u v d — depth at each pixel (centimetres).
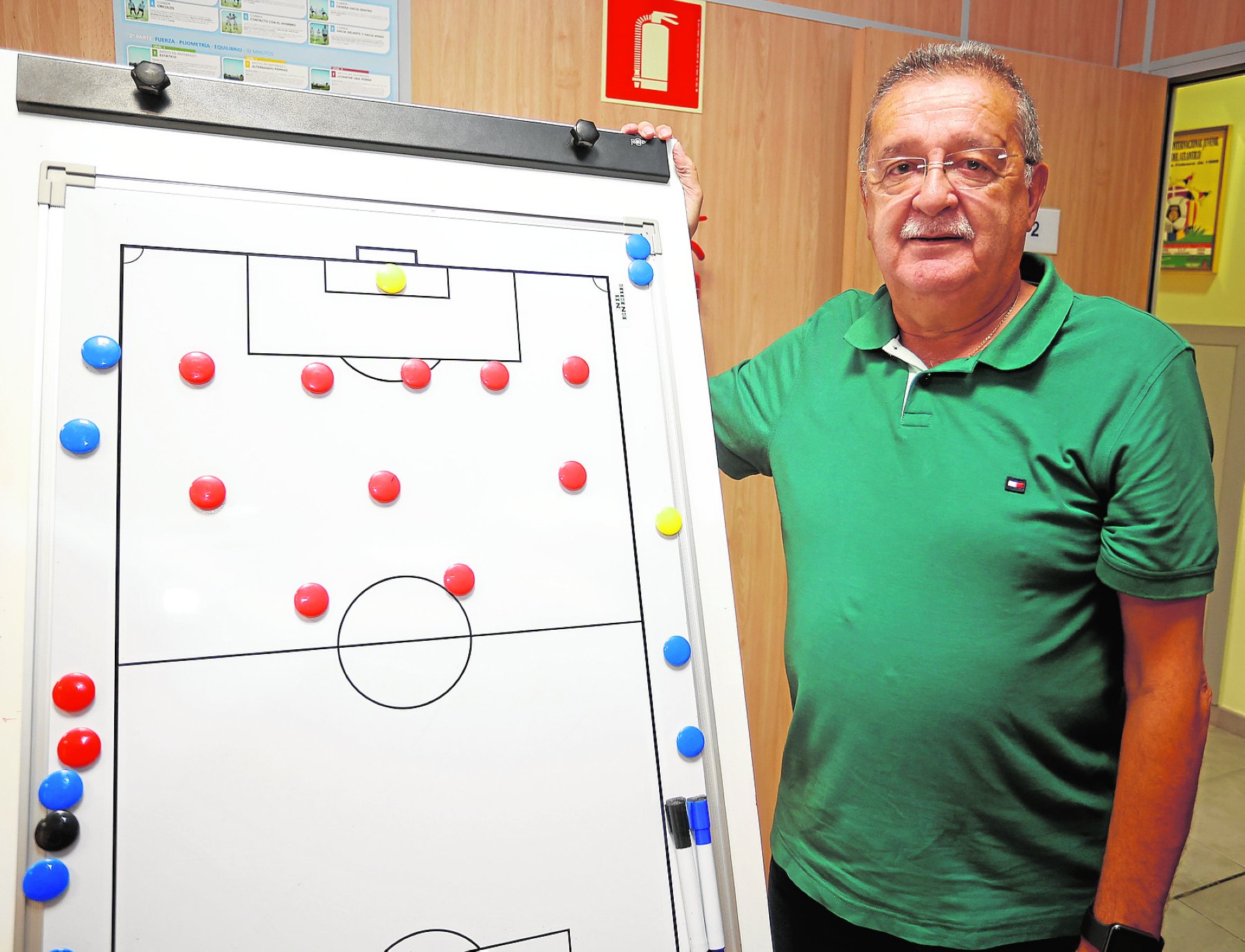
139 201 71
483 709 73
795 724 107
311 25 141
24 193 68
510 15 152
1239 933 181
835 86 179
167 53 135
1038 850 95
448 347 78
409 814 69
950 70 93
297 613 69
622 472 82
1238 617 271
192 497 68
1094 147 193
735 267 176
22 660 63
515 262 82
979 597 91
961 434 93
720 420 122
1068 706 92
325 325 74
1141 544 84
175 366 70
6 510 64
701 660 81
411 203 80
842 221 184
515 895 70
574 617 77
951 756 93
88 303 68
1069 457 88
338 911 66
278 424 72
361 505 73
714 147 170
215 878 64
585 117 160
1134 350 88
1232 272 270
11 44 128
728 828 79
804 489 104
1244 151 264
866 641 96
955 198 90
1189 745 86
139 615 65
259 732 67
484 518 76
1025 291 100
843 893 101
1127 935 88
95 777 63
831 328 113
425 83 149
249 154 76
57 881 60
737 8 168
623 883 74
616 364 84
